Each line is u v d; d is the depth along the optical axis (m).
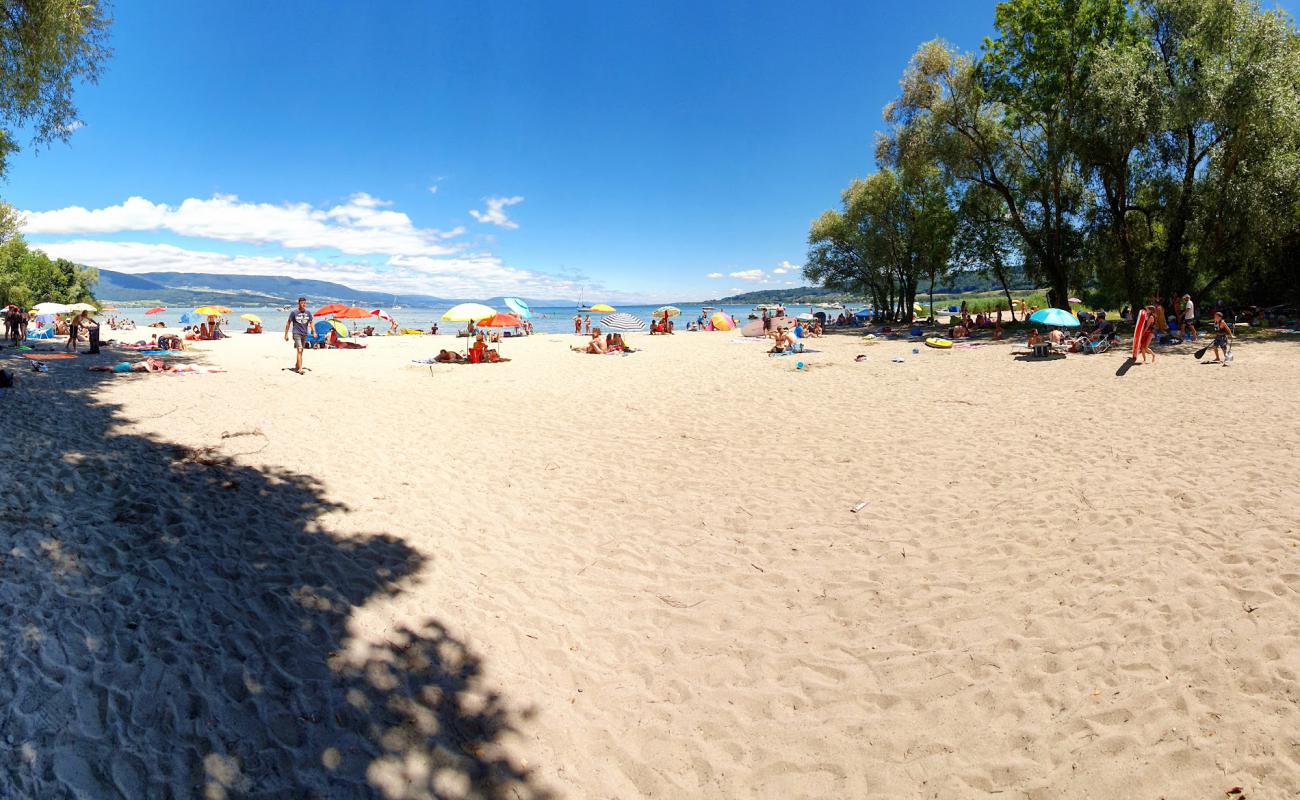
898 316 41.75
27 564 4.27
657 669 3.95
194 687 3.31
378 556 5.23
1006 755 3.06
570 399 13.62
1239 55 19.41
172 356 19.81
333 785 2.83
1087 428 9.03
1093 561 4.79
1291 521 5.05
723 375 17.55
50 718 2.97
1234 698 3.16
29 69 9.98
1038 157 26.23
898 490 6.96
